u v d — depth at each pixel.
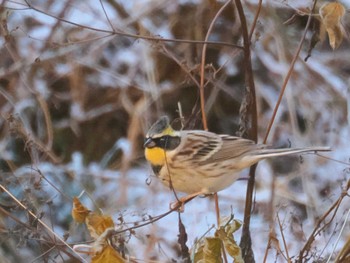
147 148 8.27
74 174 12.87
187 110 13.93
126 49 14.39
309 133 13.29
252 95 8.11
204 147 8.03
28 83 13.67
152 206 12.02
